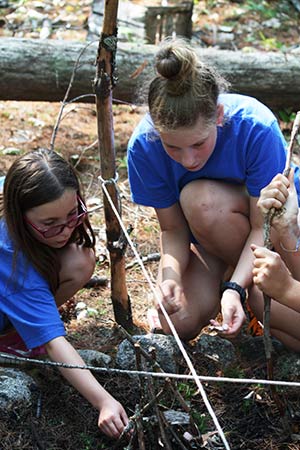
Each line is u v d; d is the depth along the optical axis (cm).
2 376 274
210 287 309
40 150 266
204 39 659
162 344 288
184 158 260
